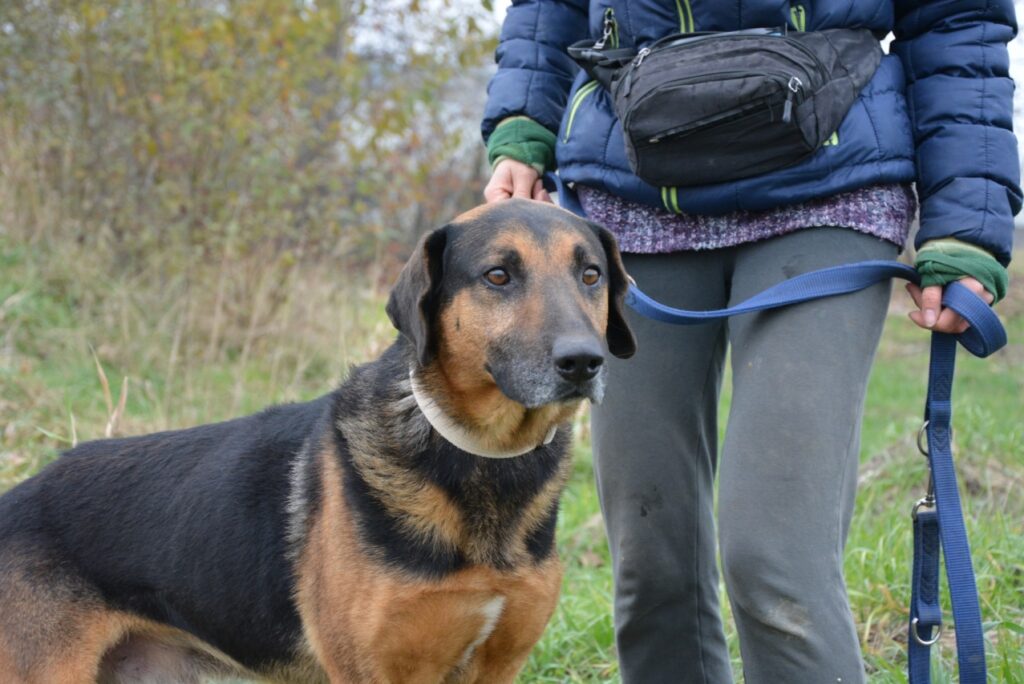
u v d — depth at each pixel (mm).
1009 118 3059
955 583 2988
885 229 3057
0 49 10016
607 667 4402
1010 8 3100
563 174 3436
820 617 2816
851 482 3094
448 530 3020
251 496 3338
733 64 2930
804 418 2912
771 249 3131
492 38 11195
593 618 4723
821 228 3064
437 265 3080
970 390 11312
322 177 10875
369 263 11961
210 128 9906
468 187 14297
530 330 2871
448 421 3043
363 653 3025
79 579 3396
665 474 3299
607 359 3342
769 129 2945
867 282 3014
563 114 3637
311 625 3176
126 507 3447
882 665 4070
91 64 10039
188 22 10062
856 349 2988
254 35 10148
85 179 10156
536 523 3158
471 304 2984
